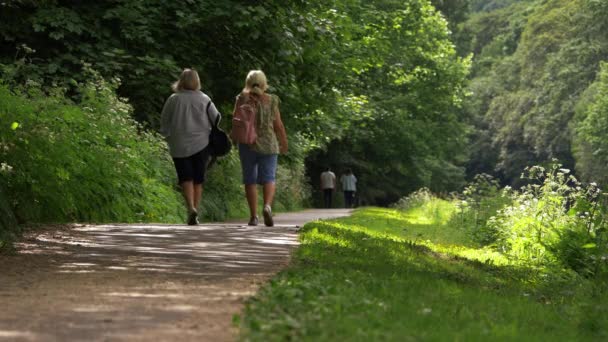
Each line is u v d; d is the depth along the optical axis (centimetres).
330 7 2920
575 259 1736
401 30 5759
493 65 12706
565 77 9906
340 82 3266
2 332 627
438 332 669
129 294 805
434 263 1371
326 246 1323
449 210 3744
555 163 2191
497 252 2042
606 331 889
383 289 870
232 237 1418
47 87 2120
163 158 2662
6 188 1641
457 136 7412
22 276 931
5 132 1678
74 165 1900
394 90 6506
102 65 2452
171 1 2583
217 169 3338
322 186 6078
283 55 2694
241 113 1695
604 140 8762
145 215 2230
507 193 2789
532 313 925
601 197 1812
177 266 1030
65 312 709
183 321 669
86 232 1470
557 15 10588
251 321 630
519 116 10788
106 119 2188
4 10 2494
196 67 2675
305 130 3300
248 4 2642
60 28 2477
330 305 720
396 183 7969
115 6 2591
